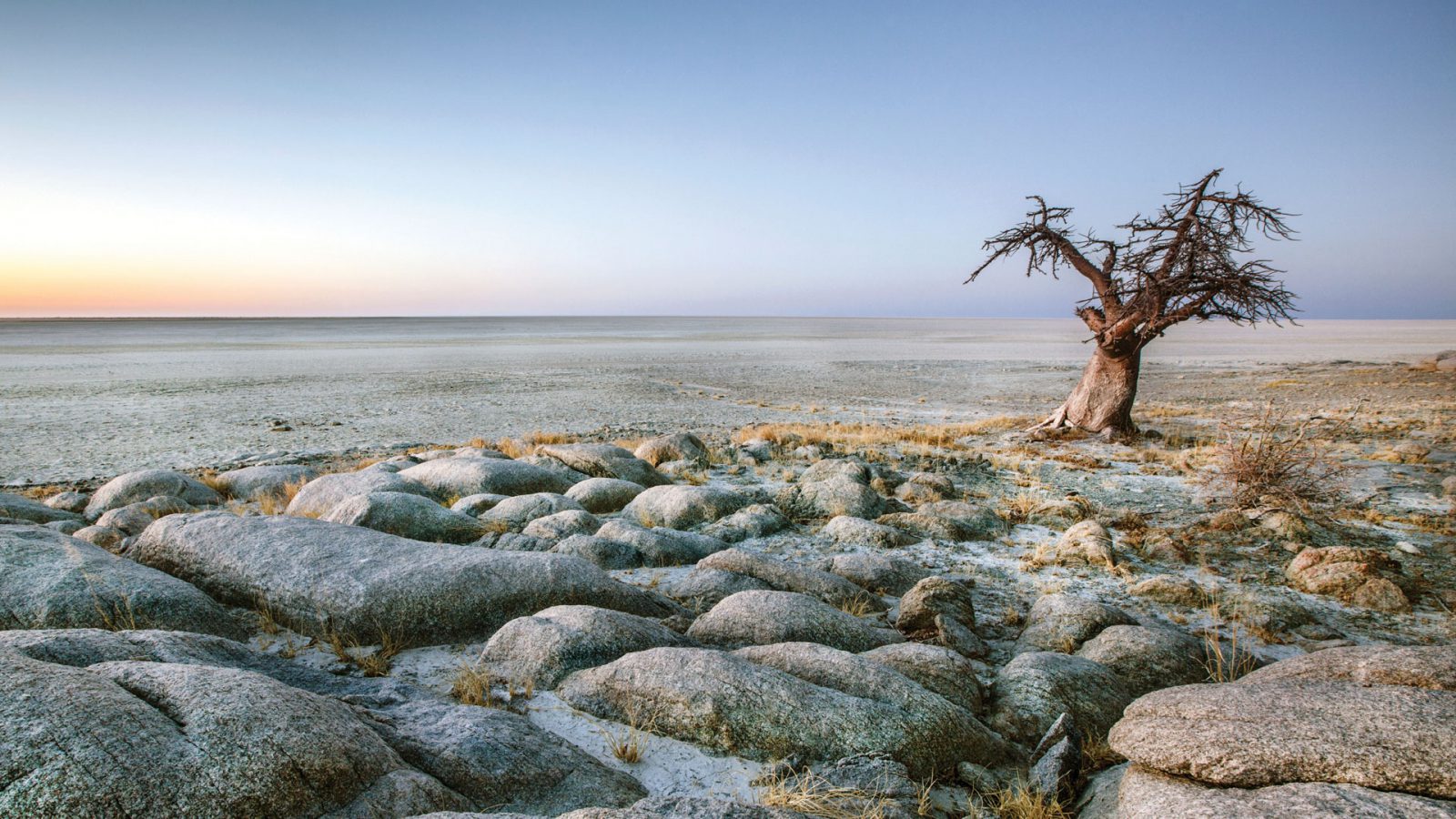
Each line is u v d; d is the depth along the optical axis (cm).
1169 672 579
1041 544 1047
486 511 1070
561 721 501
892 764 425
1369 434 2064
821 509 1197
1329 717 344
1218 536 1072
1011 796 422
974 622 720
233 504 1254
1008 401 3356
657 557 887
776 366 5388
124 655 462
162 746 332
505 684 550
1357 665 398
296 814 336
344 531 784
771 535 1086
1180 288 1767
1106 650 601
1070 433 2022
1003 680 555
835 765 429
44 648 443
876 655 568
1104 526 1119
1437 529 1102
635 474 1377
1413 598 813
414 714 465
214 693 371
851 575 864
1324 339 10219
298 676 527
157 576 680
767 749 455
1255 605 764
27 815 293
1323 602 813
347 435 2245
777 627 632
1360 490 1348
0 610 608
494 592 678
